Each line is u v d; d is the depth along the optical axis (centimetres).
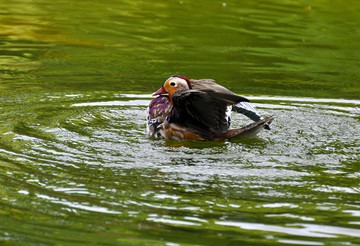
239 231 790
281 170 1021
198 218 827
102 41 2170
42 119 1298
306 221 822
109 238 766
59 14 2595
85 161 1041
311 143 1180
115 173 988
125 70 1803
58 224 798
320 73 1836
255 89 1631
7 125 1239
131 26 2422
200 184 948
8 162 1019
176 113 1191
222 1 2983
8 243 745
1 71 1747
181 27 2419
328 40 2283
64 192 903
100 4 2856
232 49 2106
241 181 966
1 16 2492
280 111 1420
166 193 911
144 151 1110
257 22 2545
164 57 1970
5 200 867
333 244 755
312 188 942
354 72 1864
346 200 896
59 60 1905
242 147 1148
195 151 1116
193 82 1271
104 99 1491
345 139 1213
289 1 3002
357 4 2962
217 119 1184
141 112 1403
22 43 2103
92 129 1245
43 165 1012
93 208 852
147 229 791
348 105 1498
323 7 2881
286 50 2122
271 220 823
